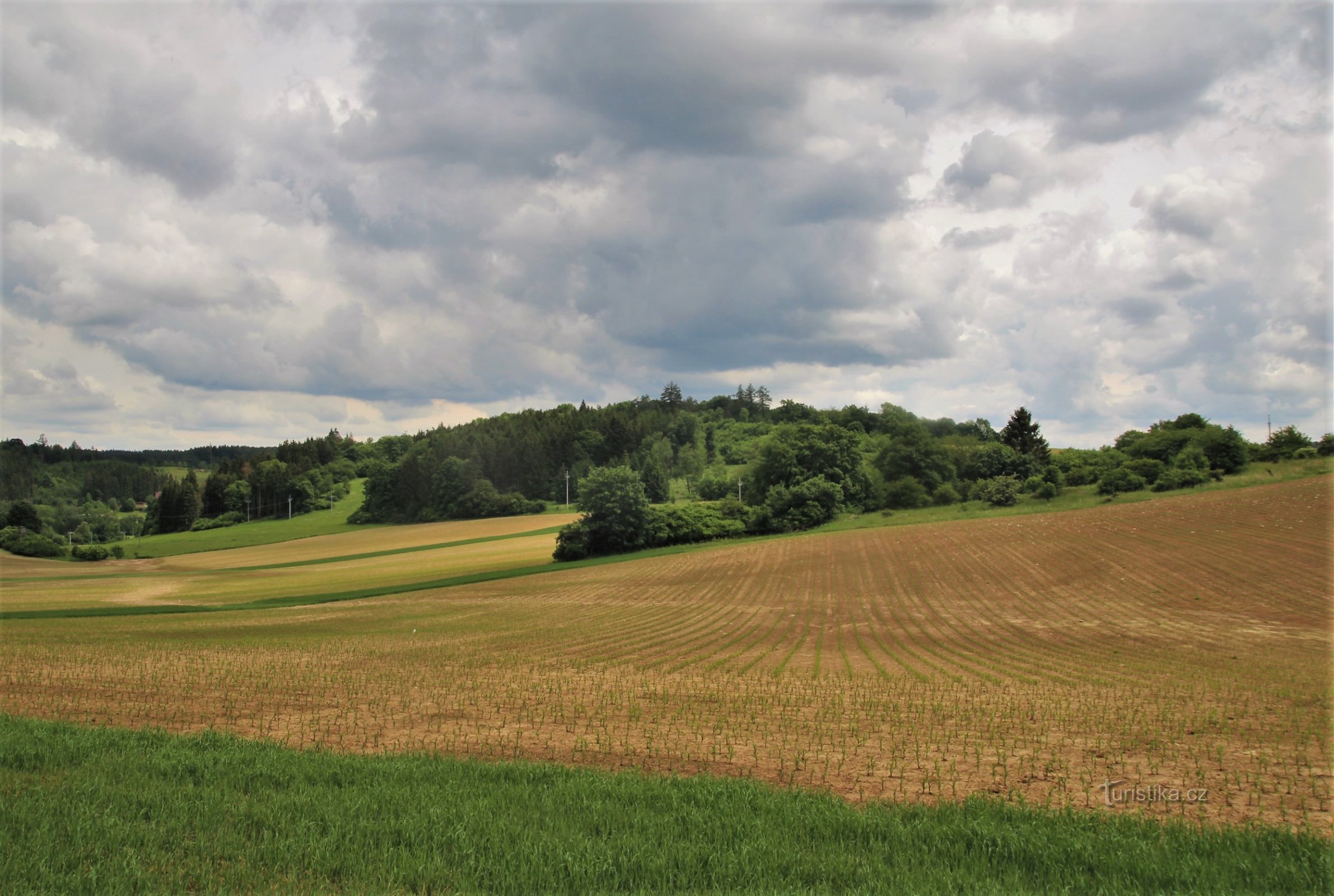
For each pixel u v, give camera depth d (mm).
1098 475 97875
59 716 19219
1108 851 9562
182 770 12422
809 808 11016
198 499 171250
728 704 20953
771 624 41031
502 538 107812
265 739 15844
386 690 22797
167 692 22484
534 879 8594
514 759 14961
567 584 62719
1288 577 41656
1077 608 40562
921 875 8836
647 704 20938
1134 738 16984
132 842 9422
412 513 146000
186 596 65438
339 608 52938
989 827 10273
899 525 82438
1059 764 14984
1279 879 8898
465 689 23078
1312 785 13547
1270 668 25672
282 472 177000
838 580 55969
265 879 8617
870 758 15383
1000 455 112812
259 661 28938
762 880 8641
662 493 147375
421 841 9531
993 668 27156
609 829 10125
